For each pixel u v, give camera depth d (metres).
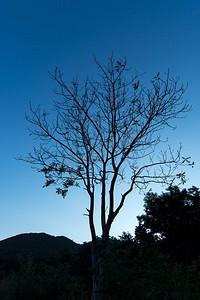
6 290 9.66
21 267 11.32
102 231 8.30
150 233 32.09
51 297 9.62
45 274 11.05
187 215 31.06
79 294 8.37
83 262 28.62
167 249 30.64
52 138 9.48
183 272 6.02
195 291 5.49
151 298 4.93
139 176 9.41
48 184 9.19
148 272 5.46
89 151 9.30
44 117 9.52
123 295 4.95
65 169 9.20
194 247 28.80
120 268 5.23
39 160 9.26
